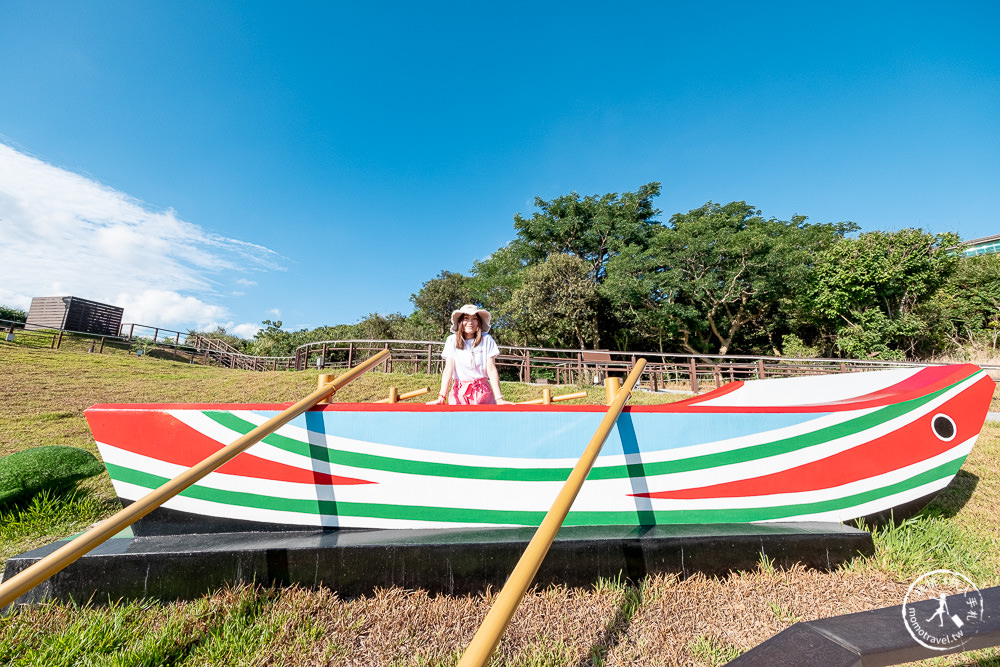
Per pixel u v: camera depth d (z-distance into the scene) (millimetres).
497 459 2350
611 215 26078
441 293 23500
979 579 2266
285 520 2271
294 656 1706
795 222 25109
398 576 2055
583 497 2350
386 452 2328
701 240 20609
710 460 2473
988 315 16953
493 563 2084
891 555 2387
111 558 1987
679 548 2199
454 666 1632
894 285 16609
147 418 2297
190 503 2256
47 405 7508
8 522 3180
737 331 23750
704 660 1697
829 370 12727
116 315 23344
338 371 12195
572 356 20531
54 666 1622
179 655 1695
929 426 2750
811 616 1944
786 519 2502
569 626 1866
